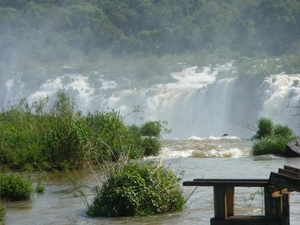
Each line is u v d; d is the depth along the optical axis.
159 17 114.00
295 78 60.16
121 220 12.39
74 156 21.16
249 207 13.47
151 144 25.22
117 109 71.44
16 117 26.84
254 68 70.94
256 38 91.50
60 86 83.69
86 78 85.94
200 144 28.73
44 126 24.02
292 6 94.00
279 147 24.69
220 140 31.28
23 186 15.56
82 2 127.94
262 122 31.23
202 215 12.70
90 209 13.19
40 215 13.32
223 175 18.86
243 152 25.84
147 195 12.95
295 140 24.45
